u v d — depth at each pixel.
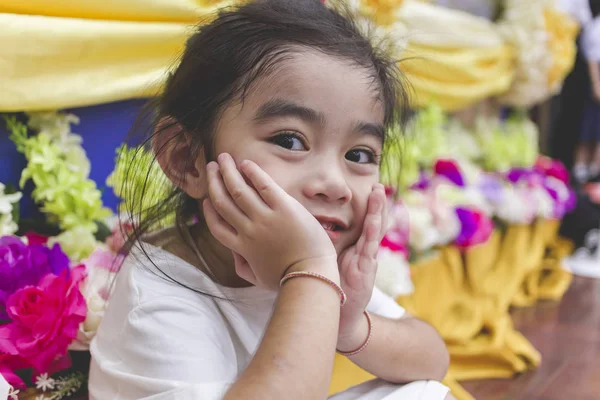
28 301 0.96
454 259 1.98
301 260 0.67
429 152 2.12
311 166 0.71
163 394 0.66
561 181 2.79
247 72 0.72
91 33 1.13
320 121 0.71
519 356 1.99
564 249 2.83
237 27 0.76
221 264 0.83
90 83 1.16
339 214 0.74
